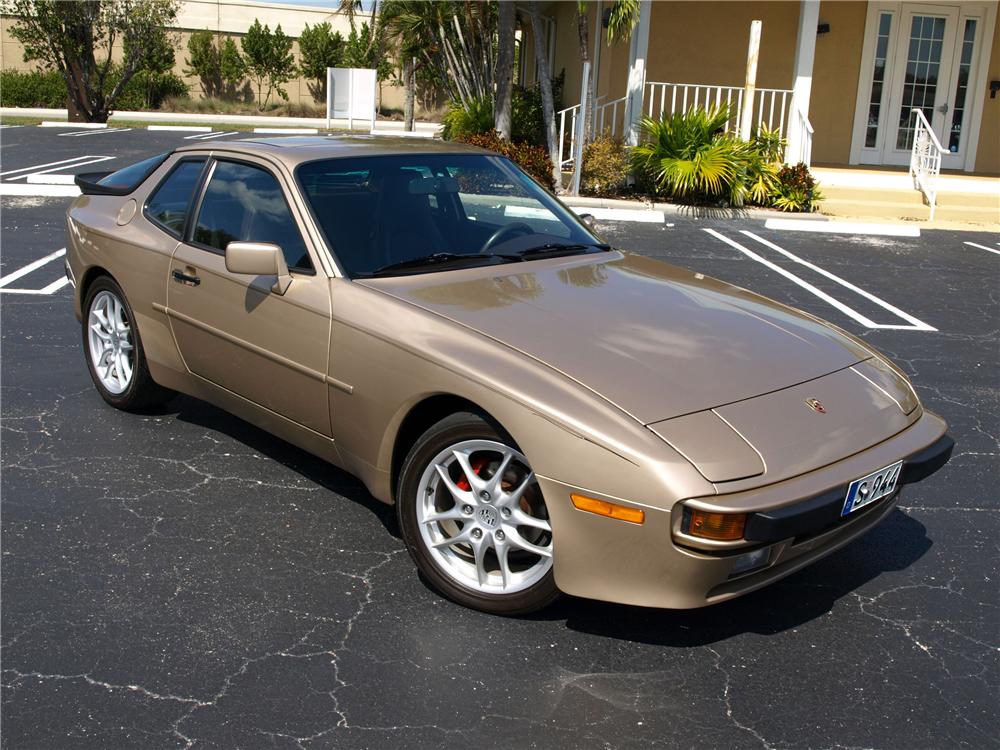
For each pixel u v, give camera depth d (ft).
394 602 11.10
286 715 9.07
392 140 15.56
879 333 24.43
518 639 10.43
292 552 12.17
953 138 52.65
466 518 10.78
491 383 10.08
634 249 34.65
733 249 35.63
